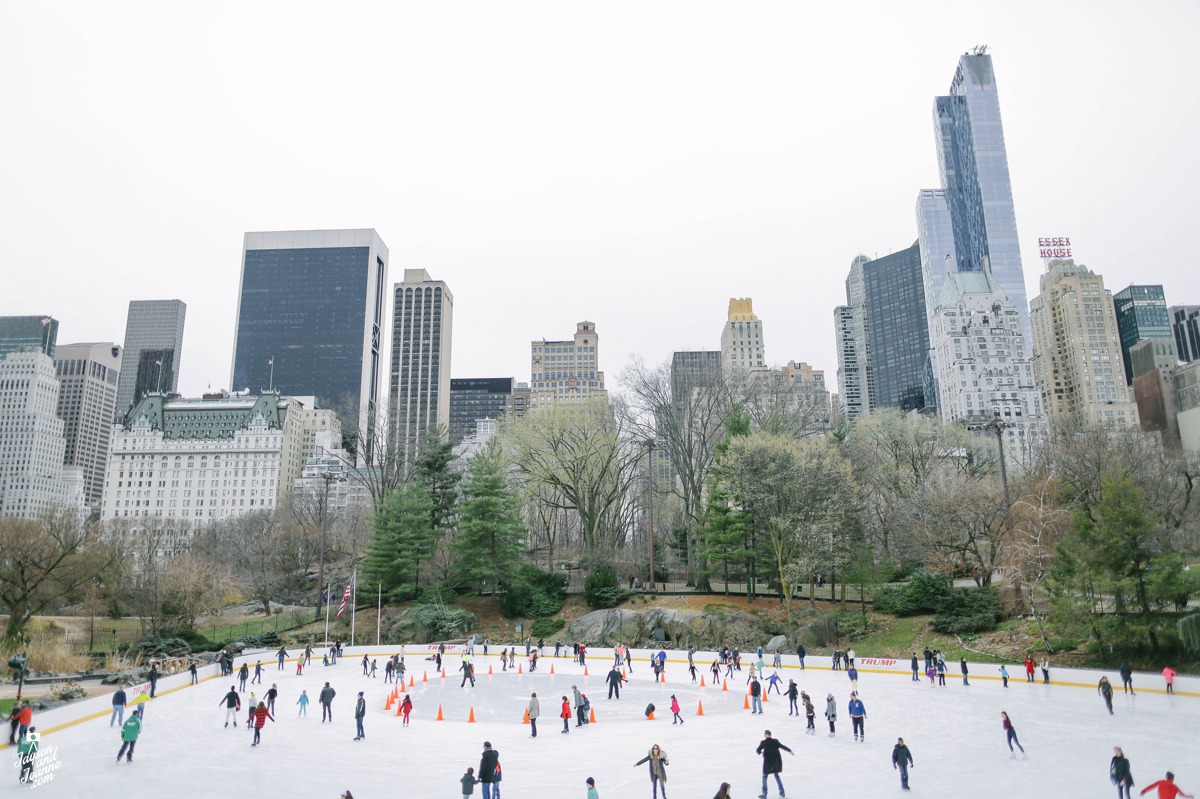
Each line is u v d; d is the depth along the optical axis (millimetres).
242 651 65938
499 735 34031
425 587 81250
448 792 24703
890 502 73750
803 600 70312
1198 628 43375
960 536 65000
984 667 50875
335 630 74438
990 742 30891
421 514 81125
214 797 23922
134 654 61375
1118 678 43594
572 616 74062
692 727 35562
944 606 60469
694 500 78812
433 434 91250
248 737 33250
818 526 62125
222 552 107688
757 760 28766
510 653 58781
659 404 81062
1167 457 75438
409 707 36688
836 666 54688
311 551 96875
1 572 66000
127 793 24250
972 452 85875
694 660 61000
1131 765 26609
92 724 35812
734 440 68062
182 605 69625
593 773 27141
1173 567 45312
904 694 43812
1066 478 63469
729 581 85312
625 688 48375
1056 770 26328
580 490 83188
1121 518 46719
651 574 74375
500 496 78688
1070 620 47406
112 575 74312
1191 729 32188
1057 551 49500
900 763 24578
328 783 25734
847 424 89375
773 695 44719
